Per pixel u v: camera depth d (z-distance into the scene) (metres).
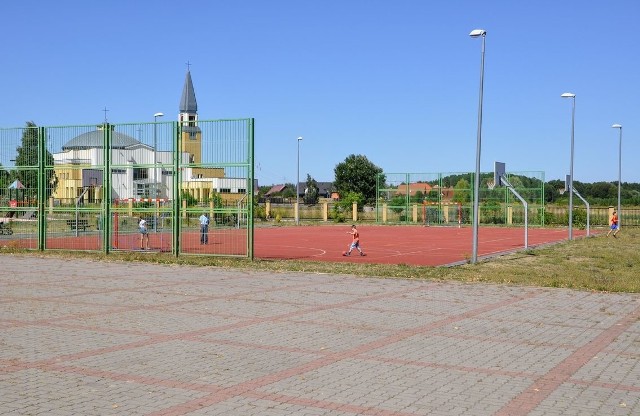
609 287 17.28
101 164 25.97
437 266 22.58
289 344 10.69
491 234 45.84
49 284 17.92
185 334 11.42
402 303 14.91
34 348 10.32
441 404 7.64
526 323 12.61
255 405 7.54
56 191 26.92
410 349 10.40
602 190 102.19
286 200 105.25
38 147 26.95
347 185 98.81
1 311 13.68
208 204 24.84
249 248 23.64
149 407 7.43
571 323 12.63
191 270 21.39
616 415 7.30
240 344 10.67
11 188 27.64
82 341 10.84
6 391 8.02
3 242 30.09
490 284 18.20
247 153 23.17
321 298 15.61
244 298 15.55
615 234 41.72
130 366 9.23
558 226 56.84
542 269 21.84
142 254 25.28
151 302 14.92
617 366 9.41
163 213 26.17
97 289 16.98
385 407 7.52
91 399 7.72
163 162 24.75
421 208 62.59
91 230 29.94
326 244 35.28
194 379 8.59
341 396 7.91
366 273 20.38
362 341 10.95
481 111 23.02
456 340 11.07
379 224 61.16
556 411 7.42
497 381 8.62
